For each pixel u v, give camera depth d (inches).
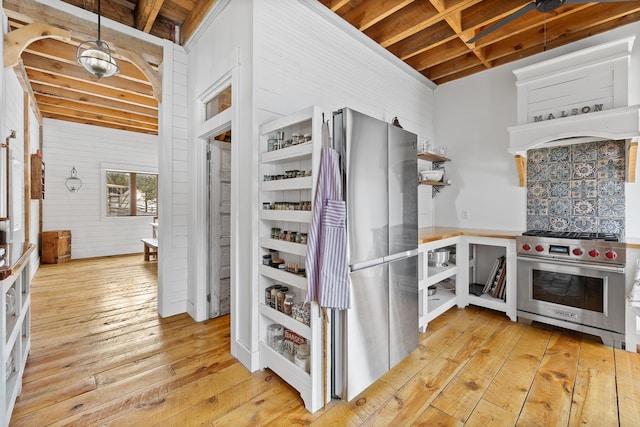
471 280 145.6
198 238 120.1
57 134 245.1
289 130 86.4
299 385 71.4
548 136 113.7
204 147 121.7
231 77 95.5
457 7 98.7
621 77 102.0
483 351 94.1
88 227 260.8
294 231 84.0
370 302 76.1
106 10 113.4
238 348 90.2
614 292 94.7
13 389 65.9
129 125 261.6
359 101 119.0
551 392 73.0
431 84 161.2
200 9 112.5
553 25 118.8
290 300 78.4
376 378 77.7
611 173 114.0
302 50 97.2
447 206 161.0
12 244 86.9
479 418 64.6
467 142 153.9
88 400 70.7
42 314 126.0
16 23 119.0
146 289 162.6
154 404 69.5
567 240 103.4
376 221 78.4
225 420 64.6
